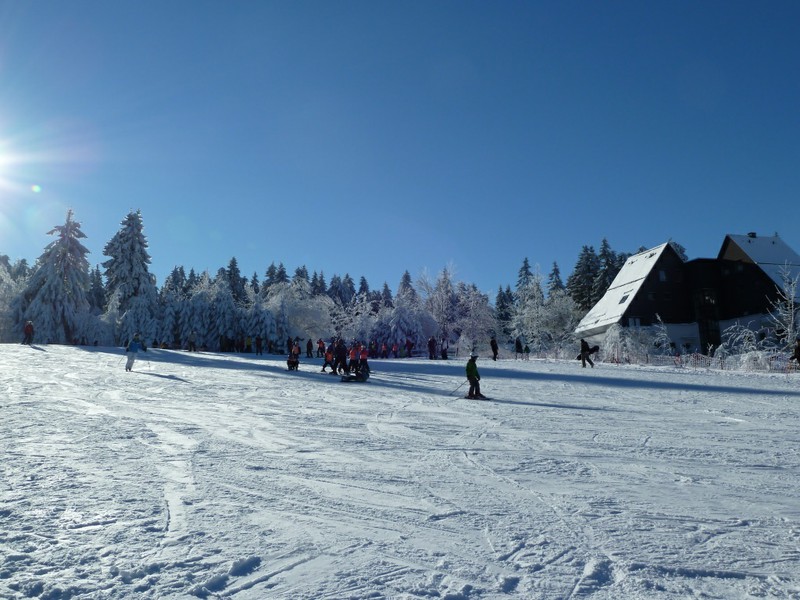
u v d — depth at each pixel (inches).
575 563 188.9
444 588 169.3
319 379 924.6
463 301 2842.0
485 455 363.9
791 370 1115.3
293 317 2498.8
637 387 834.2
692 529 223.5
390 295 4921.3
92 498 251.3
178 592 164.2
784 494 274.1
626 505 255.1
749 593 168.9
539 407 615.8
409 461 343.6
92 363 1079.0
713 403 653.3
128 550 193.6
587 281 3048.7
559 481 298.5
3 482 272.5
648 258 2188.7
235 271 3973.9
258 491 271.1
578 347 2223.2
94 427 438.0
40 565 180.2
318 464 331.0
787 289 1577.3
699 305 2060.8
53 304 1873.8
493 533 217.8
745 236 2069.4
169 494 261.7
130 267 2247.8
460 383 885.8
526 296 2807.6
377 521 231.0
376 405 622.5
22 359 1082.1
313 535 213.6
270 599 161.5
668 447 394.3
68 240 1948.8
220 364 1200.2
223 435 422.3
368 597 163.2
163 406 577.6
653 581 175.5
